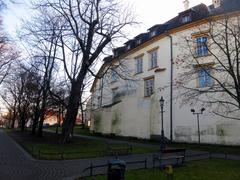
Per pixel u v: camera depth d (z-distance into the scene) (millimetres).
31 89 40438
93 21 27312
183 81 28781
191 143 28359
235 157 18734
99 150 21500
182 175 12453
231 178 11945
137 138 35219
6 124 103938
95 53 27312
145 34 40188
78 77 27562
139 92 36719
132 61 39531
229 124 26078
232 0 30375
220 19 22156
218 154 20609
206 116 27703
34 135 40406
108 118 40875
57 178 11602
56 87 36625
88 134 44750
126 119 38000
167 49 32688
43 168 14180
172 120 30375
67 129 27125
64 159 17516
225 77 25719
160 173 12672
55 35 27469
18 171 13156
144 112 35000
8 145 27703
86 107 56938
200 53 28125
